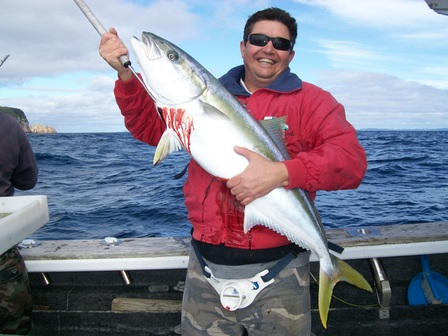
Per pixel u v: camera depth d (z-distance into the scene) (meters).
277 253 2.07
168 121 2.04
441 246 2.81
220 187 2.09
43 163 16.75
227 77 2.35
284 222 2.05
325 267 2.14
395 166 14.41
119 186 10.30
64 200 8.53
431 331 2.79
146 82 2.01
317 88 2.19
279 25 2.15
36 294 3.04
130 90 2.11
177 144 2.07
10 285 2.59
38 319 2.95
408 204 7.89
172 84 1.97
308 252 2.22
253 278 2.04
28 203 2.60
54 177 12.59
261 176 1.88
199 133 1.98
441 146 27.33
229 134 1.97
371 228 3.05
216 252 2.08
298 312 2.11
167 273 3.11
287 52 2.18
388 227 3.07
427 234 2.88
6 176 2.96
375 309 2.83
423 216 7.02
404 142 32.78
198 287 2.20
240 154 1.94
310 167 1.92
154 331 2.85
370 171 13.08
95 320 2.90
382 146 27.36
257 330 2.10
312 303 2.91
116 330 2.89
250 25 2.22
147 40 1.97
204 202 2.12
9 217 2.26
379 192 9.12
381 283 2.77
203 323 2.20
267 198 2.02
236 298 2.02
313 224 2.10
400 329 2.81
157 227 6.21
